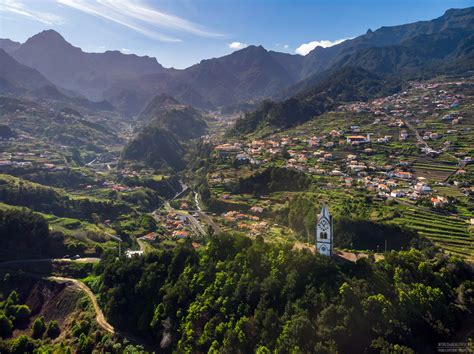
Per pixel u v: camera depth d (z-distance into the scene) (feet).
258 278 411.34
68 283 563.89
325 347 318.04
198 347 388.37
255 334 365.81
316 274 386.93
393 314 342.44
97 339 442.09
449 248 546.67
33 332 475.31
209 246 487.20
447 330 342.64
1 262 618.03
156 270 487.61
